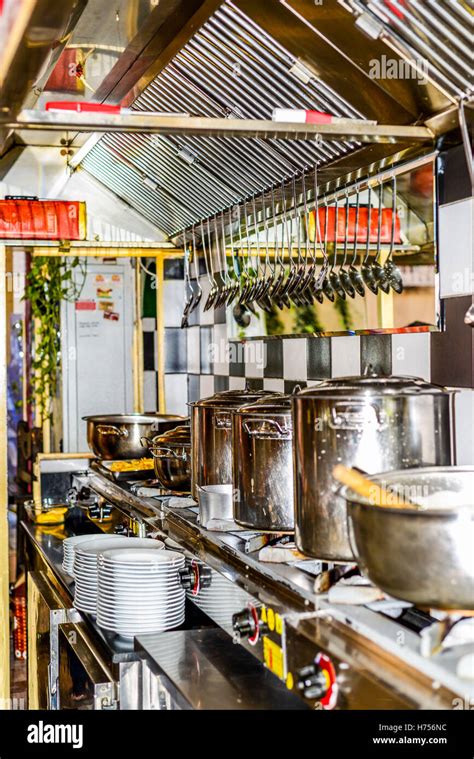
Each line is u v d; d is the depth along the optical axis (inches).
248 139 103.0
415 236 89.6
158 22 86.0
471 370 83.5
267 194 112.8
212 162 117.6
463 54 67.0
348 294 103.5
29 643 142.2
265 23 79.7
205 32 89.6
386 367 104.3
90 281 228.8
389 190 94.0
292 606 73.2
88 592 107.8
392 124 82.5
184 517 110.8
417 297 89.8
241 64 91.0
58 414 234.5
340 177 99.0
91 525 167.2
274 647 72.4
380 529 56.2
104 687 91.2
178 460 122.2
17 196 146.9
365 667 58.3
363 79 77.9
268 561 83.8
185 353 202.8
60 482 180.1
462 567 53.4
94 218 155.9
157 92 111.8
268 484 85.4
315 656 64.2
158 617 98.3
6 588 155.0
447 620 57.0
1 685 156.6
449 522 53.2
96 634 100.6
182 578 99.9
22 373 301.6
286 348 138.9
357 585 71.7
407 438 70.9
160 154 125.9
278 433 84.6
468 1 61.7
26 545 166.9
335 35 74.7
